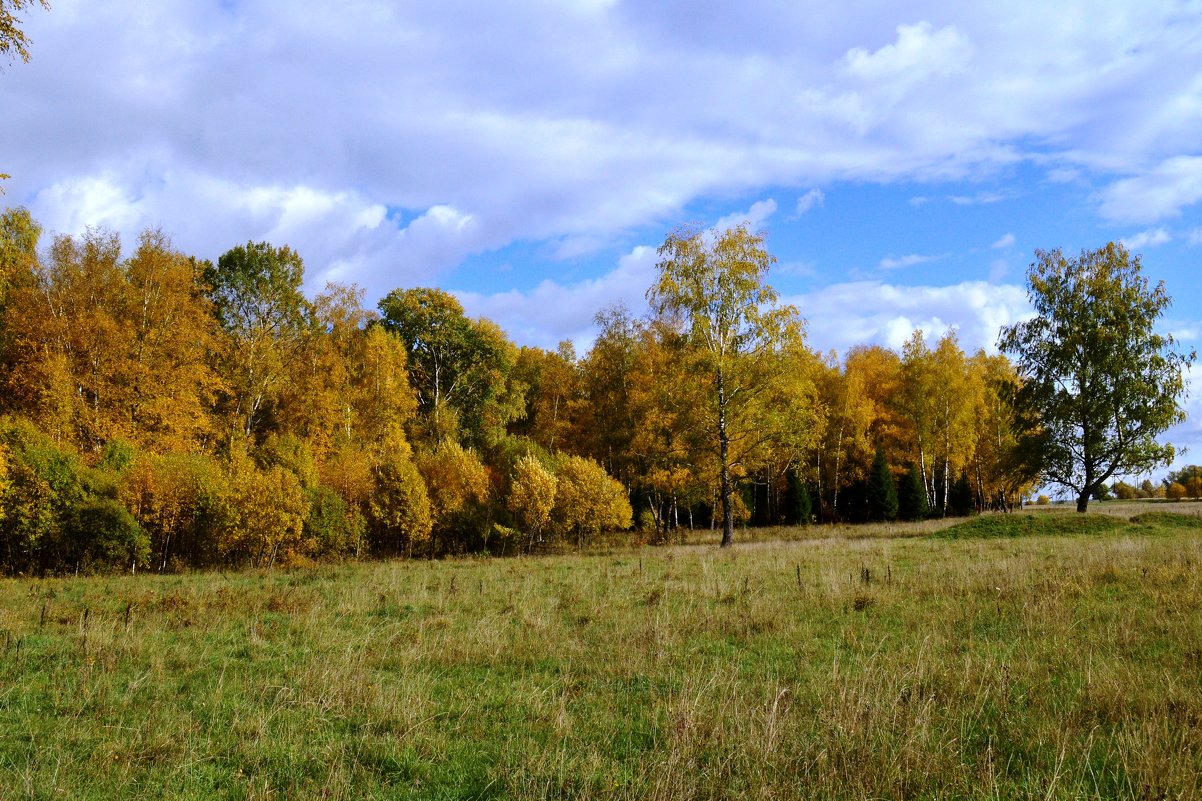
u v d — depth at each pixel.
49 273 28.48
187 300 29.77
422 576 18.69
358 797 5.53
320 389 35.09
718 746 6.08
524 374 56.53
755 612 11.57
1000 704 6.95
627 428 40.44
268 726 7.01
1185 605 10.63
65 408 25.53
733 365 28.67
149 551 22.27
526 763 5.91
